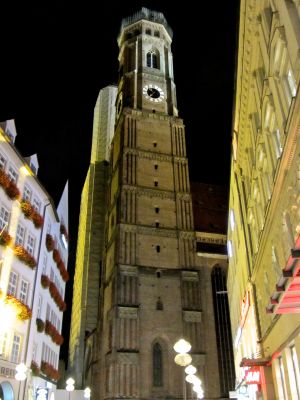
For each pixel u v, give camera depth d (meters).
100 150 122.00
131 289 60.72
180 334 59.69
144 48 91.00
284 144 17.72
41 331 38.72
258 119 27.27
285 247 21.09
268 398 26.98
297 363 21.36
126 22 98.12
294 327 20.53
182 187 74.00
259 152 26.38
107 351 58.62
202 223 77.69
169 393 55.19
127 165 72.75
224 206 84.88
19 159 35.94
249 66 27.00
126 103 83.06
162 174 74.31
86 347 83.25
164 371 56.78
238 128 33.88
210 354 59.62
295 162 17.17
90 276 102.94
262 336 30.14
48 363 43.84
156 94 85.12
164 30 96.00
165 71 90.00
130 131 77.25
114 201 73.94
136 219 67.56
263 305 29.50
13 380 31.75
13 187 33.78
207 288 65.19
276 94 20.06
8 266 32.41
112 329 57.75
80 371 92.31
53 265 47.41
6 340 31.34
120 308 58.34
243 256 37.12
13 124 38.25
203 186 88.44
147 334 58.41
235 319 51.47
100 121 129.25
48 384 44.53
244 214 34.81
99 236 108.75
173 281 63.84
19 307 32.22
